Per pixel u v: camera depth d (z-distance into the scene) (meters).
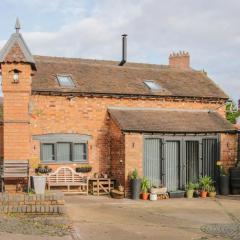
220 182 21.05
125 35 27.45
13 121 15.76
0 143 19.92
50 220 12.52
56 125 20.28
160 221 14.12
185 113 22.36
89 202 17.81
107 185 20.33
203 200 19.19
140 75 23.86
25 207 12.91
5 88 15.84
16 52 15.98
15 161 15.55
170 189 20.62
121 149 19.91
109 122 21.06
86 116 20.77
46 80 20.88
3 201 12.90
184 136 20.83
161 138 20.36
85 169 20.44
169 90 22.72
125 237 11.58
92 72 22.94
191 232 12.42
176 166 20.84
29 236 10.71
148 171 20.16
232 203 18.28
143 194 19.16
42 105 20.08
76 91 20.44
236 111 30.77
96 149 20.86
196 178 21.12
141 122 20.33
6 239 10.35
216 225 13.47
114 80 22.45
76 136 20.58
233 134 21.77
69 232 11.44
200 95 22.88
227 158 21.59
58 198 13.12
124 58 27.52
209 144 21.45
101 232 12.10
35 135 19.91
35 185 13.99
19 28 16.45
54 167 20.16
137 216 14.95
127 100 21.53
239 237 11.81
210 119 22.30
